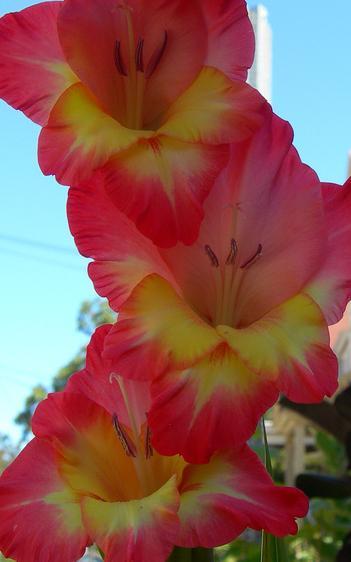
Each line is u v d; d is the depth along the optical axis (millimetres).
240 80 256
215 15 255
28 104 245
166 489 230
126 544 219
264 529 233
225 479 241
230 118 239
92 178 245
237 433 230
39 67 246
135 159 230
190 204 229
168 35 255
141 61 257
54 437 259
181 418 228
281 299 260
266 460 288
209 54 255
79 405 261
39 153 237
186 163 232
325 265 259
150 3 253
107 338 234
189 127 237
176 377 231
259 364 231
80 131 235
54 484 254
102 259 253
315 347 240
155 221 225
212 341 233
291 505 236
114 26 252
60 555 238
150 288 240
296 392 232
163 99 258
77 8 247
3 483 251
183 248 259
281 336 240
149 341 232
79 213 251
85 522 226
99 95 250
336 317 255
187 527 230
